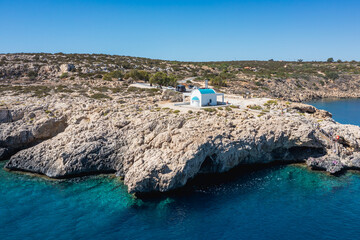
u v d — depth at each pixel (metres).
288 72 191.62
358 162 47.88
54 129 57.38
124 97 74.81
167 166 39.53
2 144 54.28
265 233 31.50
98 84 97.38
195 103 65.56
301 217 34.47
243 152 46.78
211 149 43.28
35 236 31.16
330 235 31.02
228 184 43.09
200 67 182.00
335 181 43.81
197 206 37.00
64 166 45.34
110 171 47.66
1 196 39.78
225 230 32.06
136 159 42.59
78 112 58.03
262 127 49.34
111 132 49.78
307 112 70.00
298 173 46.72
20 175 46.66
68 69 117.38
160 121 48.56
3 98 69.62
